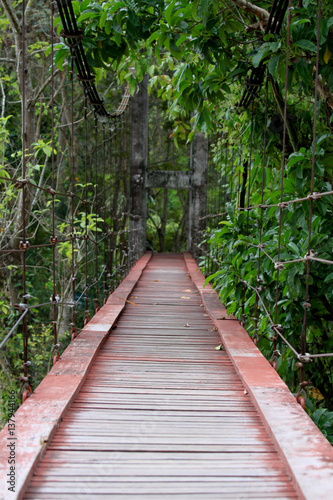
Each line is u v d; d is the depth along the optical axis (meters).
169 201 17.09
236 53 2.84
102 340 2.65
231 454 1.42
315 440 1.43
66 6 2.41
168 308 3.91
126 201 8.55
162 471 1.32
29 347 7.98
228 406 1.82
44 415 1.58
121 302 3.91
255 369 2.09
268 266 2.43
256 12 2.49
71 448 1.44
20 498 1.16
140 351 2.59
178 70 3.22
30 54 6.69
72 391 1.81
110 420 1.66
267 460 1.39
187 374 2.21
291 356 2.79
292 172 2.27
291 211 2.28
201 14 2.44
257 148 3.29
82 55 2.76
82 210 9.31
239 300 2.94
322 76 2.47
